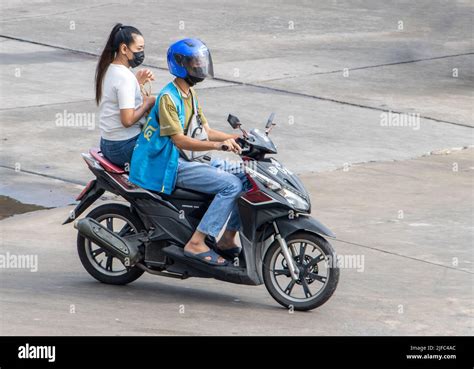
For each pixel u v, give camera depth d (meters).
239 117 26.00
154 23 39.09
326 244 13.41
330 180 21.22
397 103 28.73
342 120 26.56
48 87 28.38
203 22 39.84
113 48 14.01
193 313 13.38
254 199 13.44
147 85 28.69
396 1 47.16
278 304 14.06
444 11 45.09
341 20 41.97
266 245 13.99
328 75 31.77
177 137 13.56
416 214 19.06
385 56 35.31
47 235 17.16
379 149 24.03
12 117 25.02
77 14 40.22
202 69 13.66
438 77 32.62
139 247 14.14
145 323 12.80
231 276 13.76
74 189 20.02
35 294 13.90
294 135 24.75
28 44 34.41
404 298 14.44
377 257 16.41
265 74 31.33
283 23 40.59
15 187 19.94
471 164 23.14
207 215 13.61
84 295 13.98
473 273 15.80
